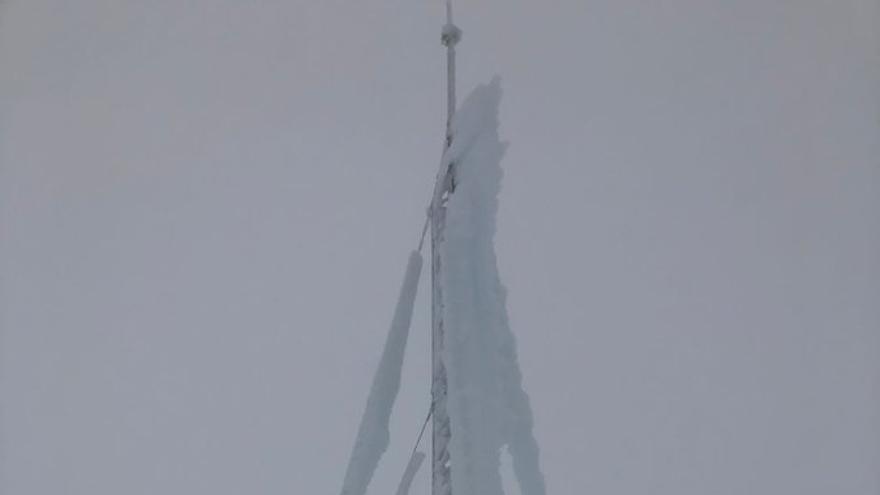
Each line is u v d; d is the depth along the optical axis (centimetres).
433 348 260
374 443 262
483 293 259
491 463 253
